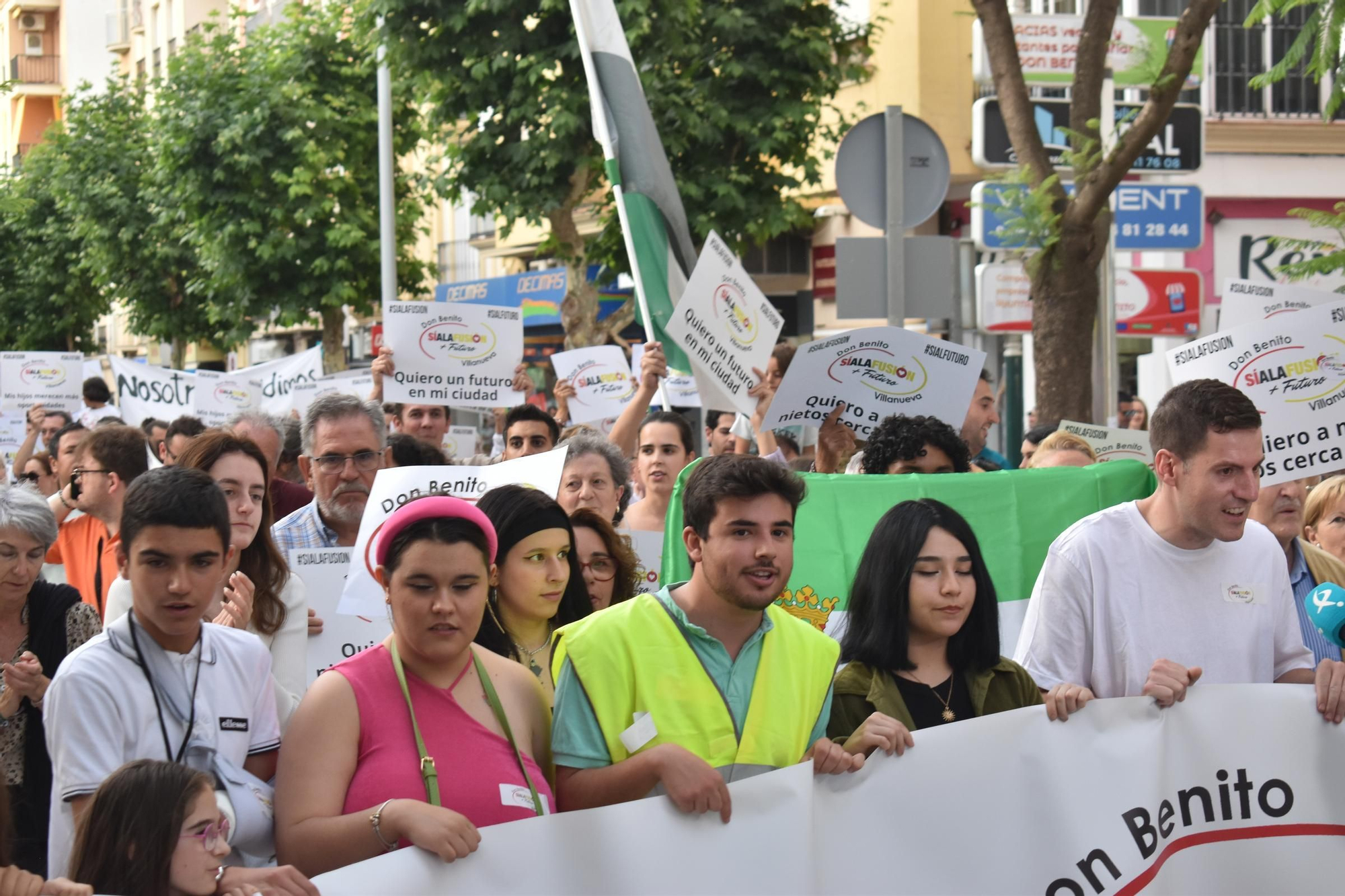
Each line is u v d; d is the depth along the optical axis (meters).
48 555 8.16
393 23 18.88
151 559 3.67
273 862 3.59
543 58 18.55
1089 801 3.78
